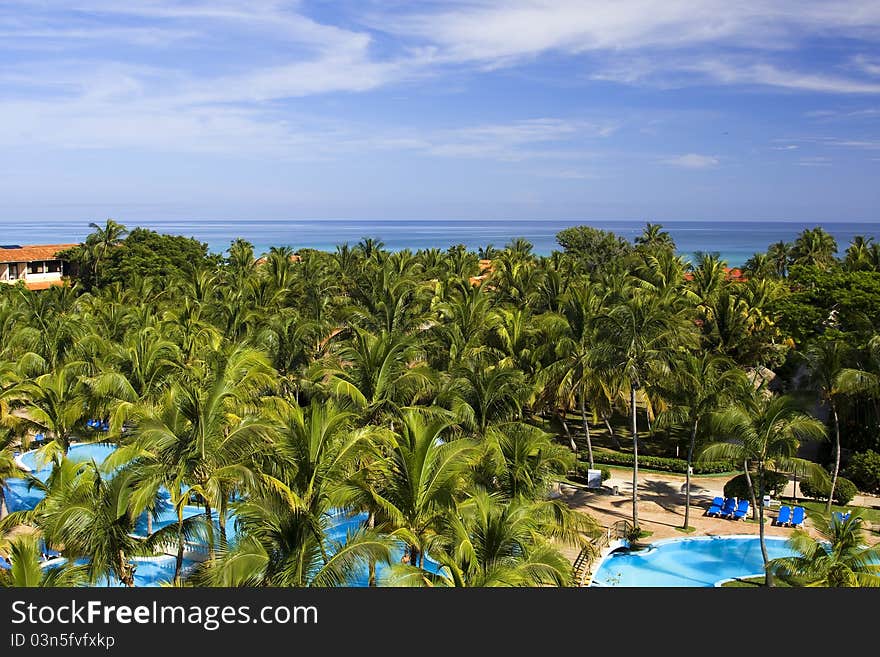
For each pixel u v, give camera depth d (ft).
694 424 115.55
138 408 101.81
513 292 225.56
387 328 170.81
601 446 161.27
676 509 123.34
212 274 285.64
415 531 68.95
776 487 124.88
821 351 120.67
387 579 58.65
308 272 271.49
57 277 339.36
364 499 69.15
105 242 327.06
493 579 57.67
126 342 152.15
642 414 189.26
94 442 119.03
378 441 83.71
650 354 111.96
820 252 324.19
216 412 77.00
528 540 65.72
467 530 64.64
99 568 66.69
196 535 72.74
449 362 147.54
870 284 149.28
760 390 127.24
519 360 148.36
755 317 174.60
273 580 59.16
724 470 144.15
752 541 110.11
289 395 146.30
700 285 247.29
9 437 114.52
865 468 129.59
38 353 157.79
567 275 245.04
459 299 202.80
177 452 75.82
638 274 260.21
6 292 243.19
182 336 159.02
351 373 114.62
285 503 63.67
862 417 137.39
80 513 66.80
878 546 73.31
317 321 178.50
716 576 99.55
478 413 107.14
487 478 83.66
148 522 107.65
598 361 114.73
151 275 309.63
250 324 185.98
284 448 70.08
